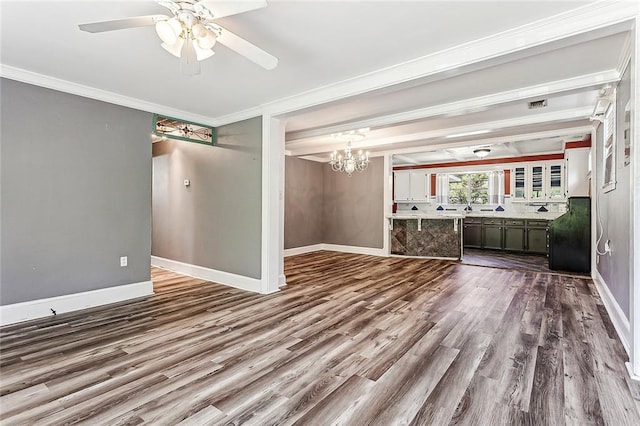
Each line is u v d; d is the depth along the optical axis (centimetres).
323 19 216
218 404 178
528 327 288
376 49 258
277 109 387
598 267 436
